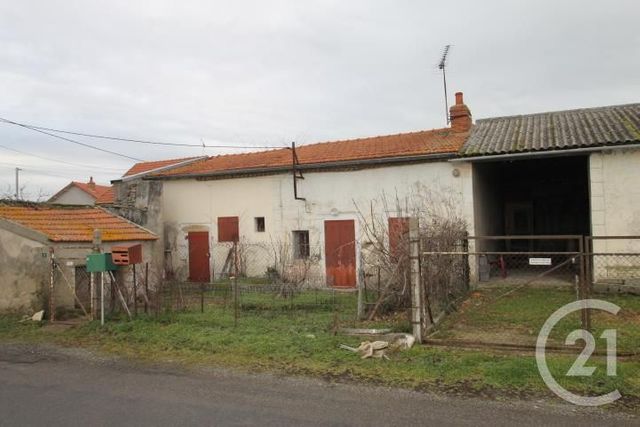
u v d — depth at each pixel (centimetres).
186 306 1109
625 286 1152
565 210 1903
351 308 1062
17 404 546
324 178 1592
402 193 1473
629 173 1206
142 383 623
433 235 1018
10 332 944
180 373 665
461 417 487
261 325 906
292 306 1091
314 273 1573
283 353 728
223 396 565
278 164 1661
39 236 1073
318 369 659
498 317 920
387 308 977
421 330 758
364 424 474
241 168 1708
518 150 1284
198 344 798
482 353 688
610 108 1593
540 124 1547
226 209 1764
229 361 713
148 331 886
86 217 1372
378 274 1079
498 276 1520
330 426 470
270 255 1675
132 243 1349
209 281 1739
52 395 578
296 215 1638
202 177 1802
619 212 1215
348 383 601
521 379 582
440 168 1424
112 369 693
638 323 849
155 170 1933
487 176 1652
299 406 527
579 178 1859
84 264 1101
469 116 1670
